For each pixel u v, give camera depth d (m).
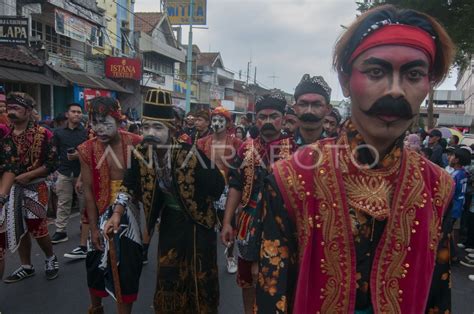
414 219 1.04
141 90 19.38
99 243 2.81
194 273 2.55
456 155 5.00
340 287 1.02
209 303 2.61
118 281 2.56
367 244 1.04
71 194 5.10
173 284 2.54
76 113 5.12
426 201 1.06
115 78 17.47
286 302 1.06
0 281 3.81
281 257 1.07
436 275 1.11
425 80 0.98
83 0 15.35
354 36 1.02
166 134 2.52
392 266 1.03
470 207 5.25
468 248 5.30
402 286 1.03
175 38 30.62
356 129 1.07
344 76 1.09
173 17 22.12
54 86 13.23
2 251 3.33
